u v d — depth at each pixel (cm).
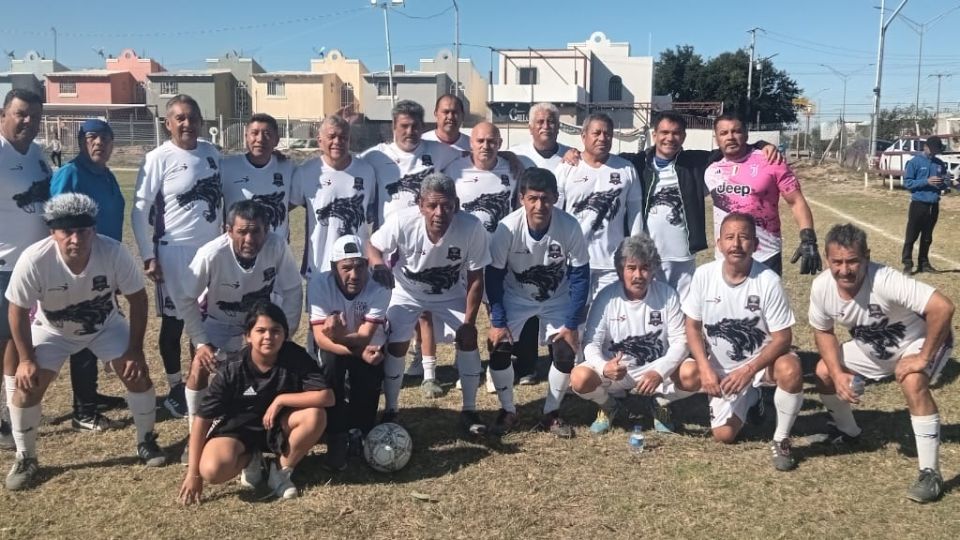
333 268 494
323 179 610
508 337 525
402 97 5284
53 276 445
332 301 491
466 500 431
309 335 583
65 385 634
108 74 5556
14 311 444
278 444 435
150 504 427
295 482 455
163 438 525
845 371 465
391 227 523
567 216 541
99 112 5375
